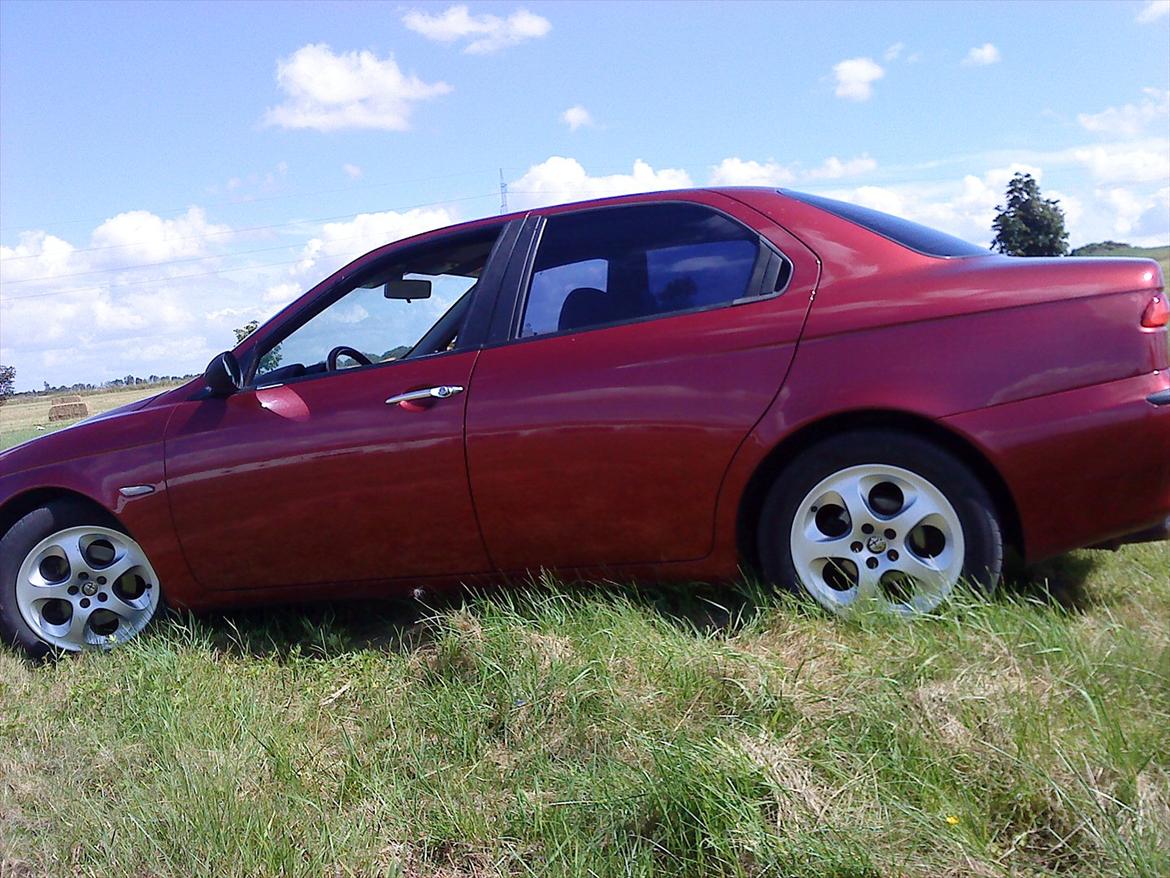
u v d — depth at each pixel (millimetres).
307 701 3145
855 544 3037
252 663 3520
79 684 3480
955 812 2006
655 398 3133
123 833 2373
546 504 3273
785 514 3086
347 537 3523
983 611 2811
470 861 2199
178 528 3730
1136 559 3535
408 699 2994
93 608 3930
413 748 2686
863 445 2982
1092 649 2613
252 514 3621
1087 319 2846
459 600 3627
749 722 2445
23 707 3379
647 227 3447
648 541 3213
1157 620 2949
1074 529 2879
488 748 2662
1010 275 2955
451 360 3447
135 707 3166
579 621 3131
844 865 1869
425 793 2467
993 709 2299
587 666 2805
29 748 3031
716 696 2605
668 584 3322
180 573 3785
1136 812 1939
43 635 3949
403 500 3418
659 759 2201
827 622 2973
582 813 2217
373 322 3742
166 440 3748
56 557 3998
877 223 3309
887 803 2047
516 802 2318
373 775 2564
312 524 3551
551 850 2129
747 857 1961
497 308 3480
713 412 3072
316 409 3541
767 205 3338
